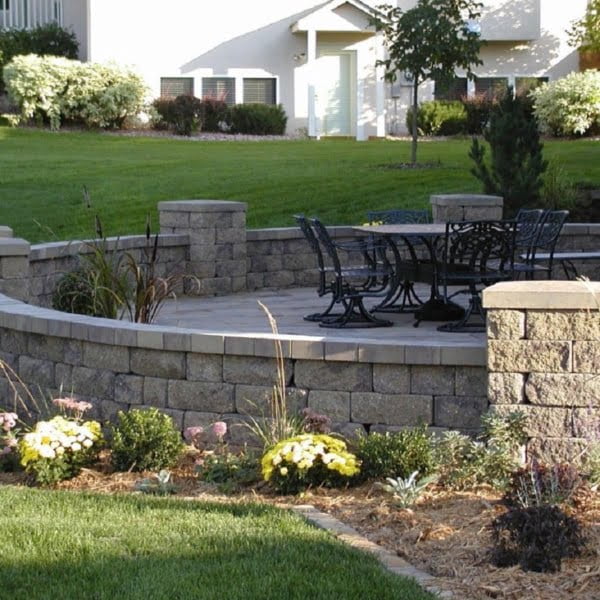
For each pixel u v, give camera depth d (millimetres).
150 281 11172
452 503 6652
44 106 28562
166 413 8008
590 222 18156
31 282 12461
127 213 17812
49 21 32625
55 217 17469
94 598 4988
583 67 33281
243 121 30406
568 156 23547
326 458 6930
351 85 32438
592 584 5324
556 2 33094
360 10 30984
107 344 8172
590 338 6902
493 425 6980
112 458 7652
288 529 6016
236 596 4973
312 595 5000
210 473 7266
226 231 15148
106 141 26922
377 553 5734
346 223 17656
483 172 17172
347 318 12469
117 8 30766
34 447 7355
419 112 30875
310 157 23531
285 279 15906
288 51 32125
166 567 5363
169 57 31359
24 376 8766
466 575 5508
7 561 5477
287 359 7660
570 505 6406
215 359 7828
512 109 17109
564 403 6969
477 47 22594
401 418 7477
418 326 12414
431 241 13148
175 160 22859
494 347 7027
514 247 11734
